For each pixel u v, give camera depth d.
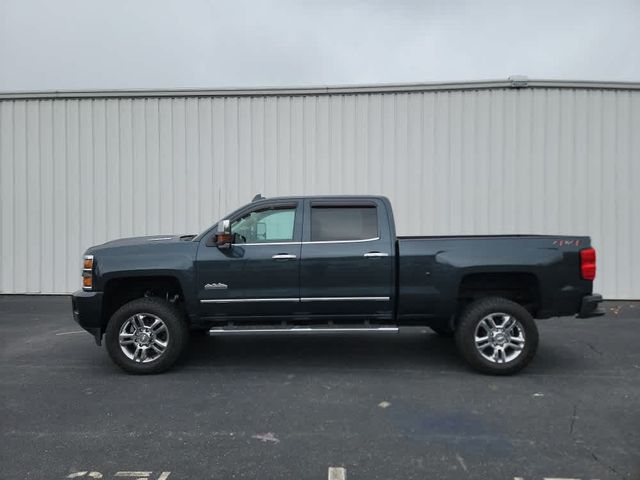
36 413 4.35
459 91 10.02
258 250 5.42
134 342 5.39
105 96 10.39
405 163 10.13
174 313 5.42
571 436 3.83
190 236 6.34
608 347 6.51
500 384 5.05
